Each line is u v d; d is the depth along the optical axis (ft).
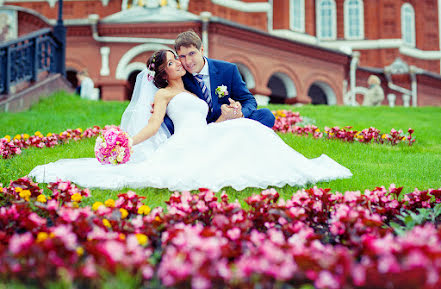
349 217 8.24
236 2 83.25
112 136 13.66
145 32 63.52
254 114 16.34
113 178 12.85
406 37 103.14
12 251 6.46
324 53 75.51
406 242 6.24
